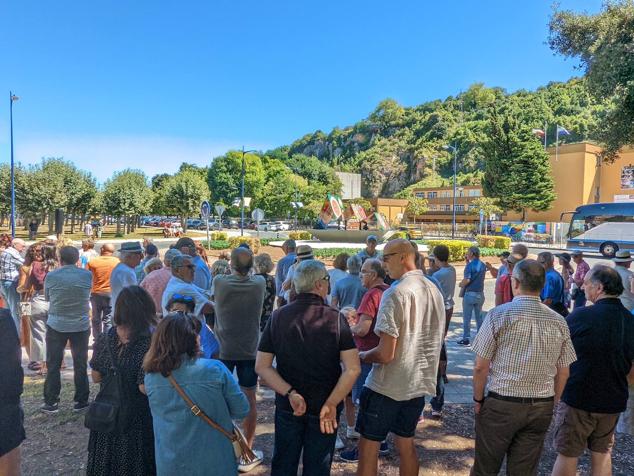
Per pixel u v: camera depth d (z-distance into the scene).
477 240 29.03
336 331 2.64
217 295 3.75
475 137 108.44
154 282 4.81
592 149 46.25
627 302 4.59
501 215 52.16
